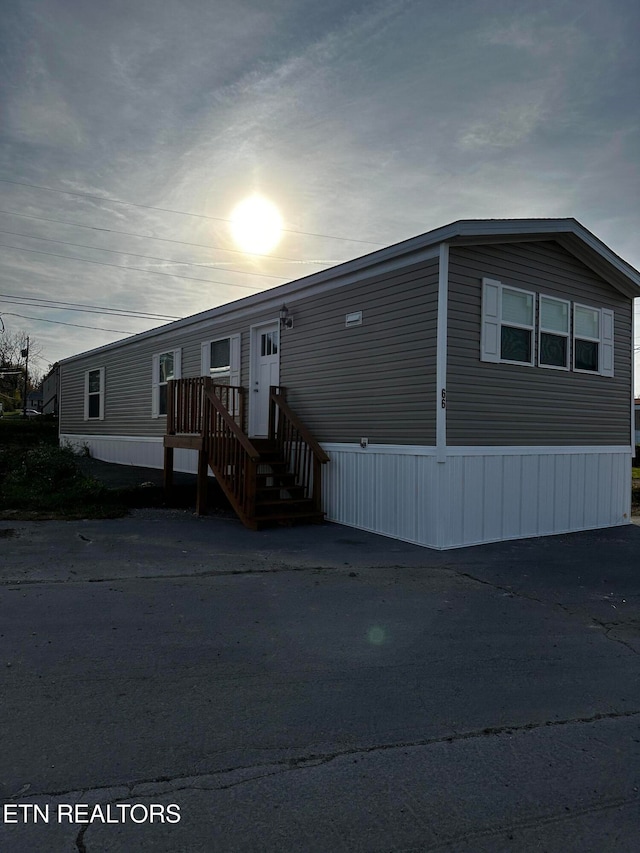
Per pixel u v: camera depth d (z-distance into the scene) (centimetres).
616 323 987
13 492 975
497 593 563
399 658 400
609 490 972
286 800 243
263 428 1080
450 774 267
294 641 423
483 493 781
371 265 832
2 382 5781
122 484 1114
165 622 450
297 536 793
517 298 827
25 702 319
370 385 838
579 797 253
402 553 710
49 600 491
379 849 216
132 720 304
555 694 355
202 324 1253
